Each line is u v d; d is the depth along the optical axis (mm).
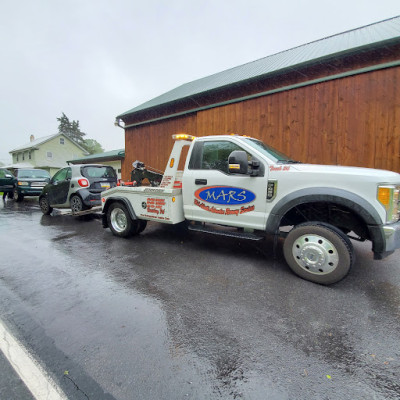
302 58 7113
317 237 3010
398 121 5617
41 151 32812
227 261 3799
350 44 6539
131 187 4836
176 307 2535
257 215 3449
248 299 2688
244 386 1611
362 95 6016
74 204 7105
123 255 4102
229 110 8188
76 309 2502
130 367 1765
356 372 1718
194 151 4082
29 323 2273
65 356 1868
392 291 2857
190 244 4660
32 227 6312
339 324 2246
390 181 2738
